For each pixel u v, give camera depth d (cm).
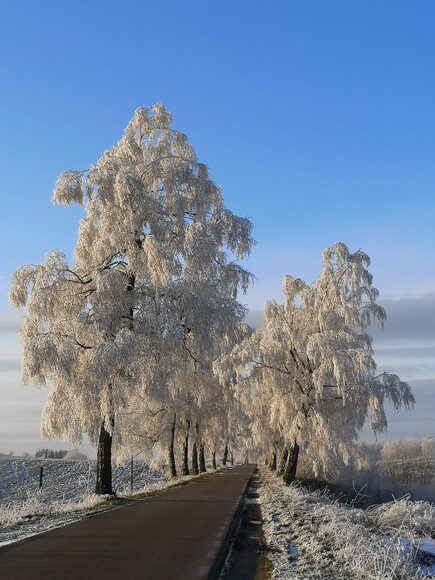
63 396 1952
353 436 2980
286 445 3559
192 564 859
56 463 5544
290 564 913
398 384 2762
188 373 3045
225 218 2222
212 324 1981
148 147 2169
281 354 2961
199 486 2792
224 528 1247
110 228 1928
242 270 2292
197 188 2109
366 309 3052
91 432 1947
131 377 1861
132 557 902
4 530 1245
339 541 1038
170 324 1808
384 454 11212
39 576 757
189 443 4778
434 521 1416
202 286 2019
